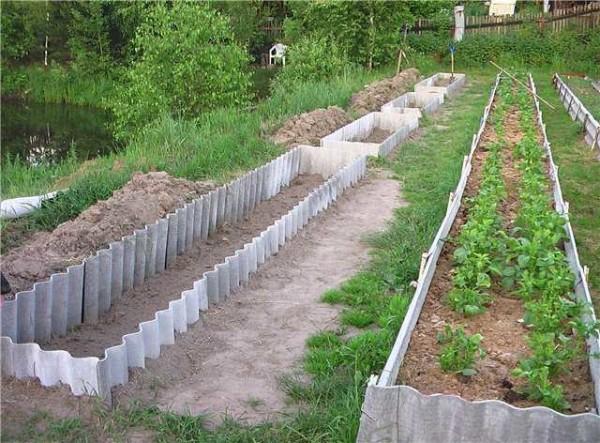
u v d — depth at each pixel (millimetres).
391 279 7168
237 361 5715
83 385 4855
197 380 5418
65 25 31562
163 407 5012
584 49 31828
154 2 27156
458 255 6910
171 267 7492
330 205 9828
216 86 17047
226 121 14211
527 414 4070
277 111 16062
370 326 6340
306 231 8789
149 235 7055
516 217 8953
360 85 20719
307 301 6859
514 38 32344
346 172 10570
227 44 19438
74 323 5992
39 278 6312
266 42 34875
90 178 9906
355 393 4887
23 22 30375
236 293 6934
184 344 5840
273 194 10438
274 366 5645
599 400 4605
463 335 5246
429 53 32469
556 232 7820
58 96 29688
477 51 31922
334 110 14875
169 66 17078
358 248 8336
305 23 29766
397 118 15609
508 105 18688
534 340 5219
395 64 29125
